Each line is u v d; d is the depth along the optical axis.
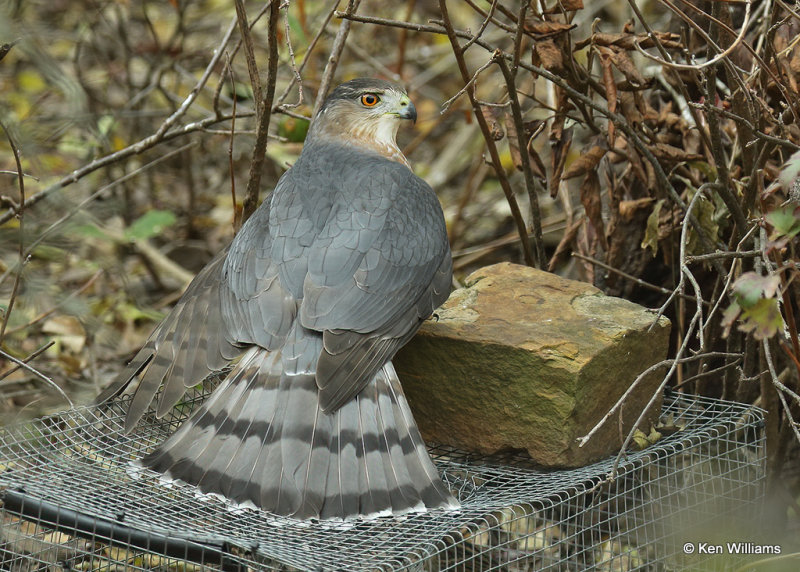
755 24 10.21
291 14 15.63
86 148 14.37
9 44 10.03
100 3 16.27
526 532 8.06
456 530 7.02
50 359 11.57
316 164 8.95
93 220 12.53
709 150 9.45
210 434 7.38
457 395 8.21
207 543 6.75
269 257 8.12
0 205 13.28
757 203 8.78
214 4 17.64
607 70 9.37
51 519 7.03
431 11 17.75
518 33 8.97
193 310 8.48
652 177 9.98
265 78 14.30
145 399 8.06
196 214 15.12
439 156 17.06
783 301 7.77
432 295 8.16
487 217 15.58
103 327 12.22
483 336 8.09
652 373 8.44
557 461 7.94
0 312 10.87
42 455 7.94
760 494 8.90
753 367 9.27
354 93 9.69
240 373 7.68
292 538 6.96
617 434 8.27
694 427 8.65
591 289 8.94
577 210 12.12
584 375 7.83
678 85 9.36
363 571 6.46
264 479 7.07
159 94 15.69
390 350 7.71
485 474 8.05
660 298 10.97
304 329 7.71
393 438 7.33
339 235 8.04
